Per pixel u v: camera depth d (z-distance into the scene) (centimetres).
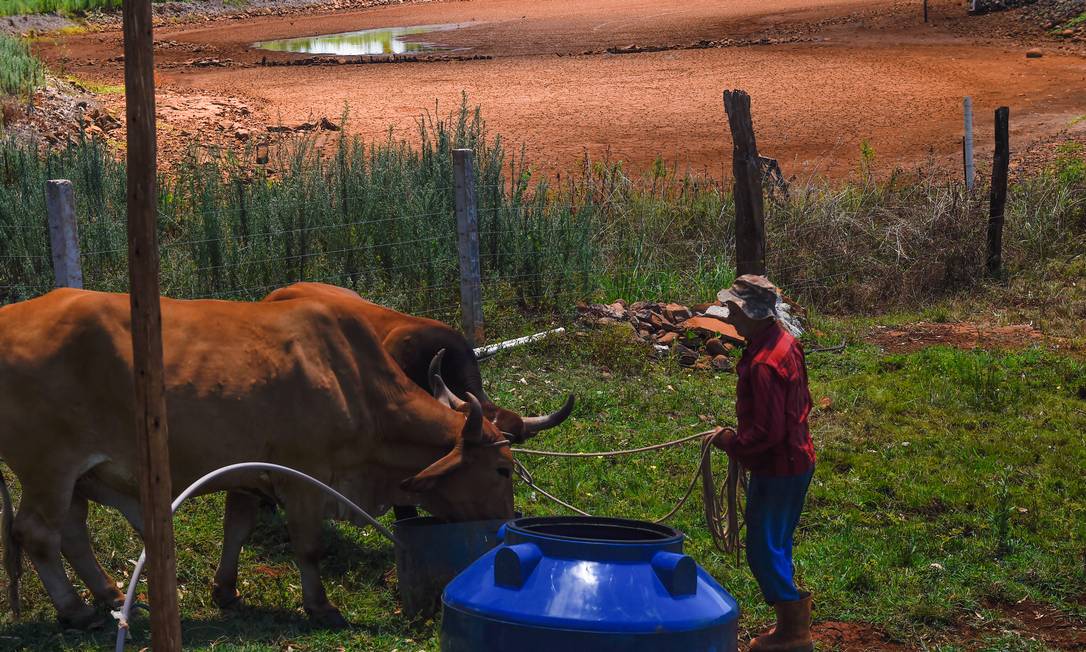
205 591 583
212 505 679
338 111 2175
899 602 590
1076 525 679
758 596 591
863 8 3669
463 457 538
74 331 508
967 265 1263
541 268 1116
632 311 1098
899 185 1473
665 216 1323
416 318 659
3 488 516
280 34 3878
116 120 1848
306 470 543
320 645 512
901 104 2244
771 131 2059
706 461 533
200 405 517
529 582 364
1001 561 640
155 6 4359
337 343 548
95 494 541
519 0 5106
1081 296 1212
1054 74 2462
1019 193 1436
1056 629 574
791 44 3044
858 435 827
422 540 544
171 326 523
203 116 1959
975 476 754
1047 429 843
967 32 3077
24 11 3691
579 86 2522
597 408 873
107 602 545
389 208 1125
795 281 1222
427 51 3269
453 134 1428
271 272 1060
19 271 1018
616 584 360
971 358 989
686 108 2266
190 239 1099
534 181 1670
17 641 496
